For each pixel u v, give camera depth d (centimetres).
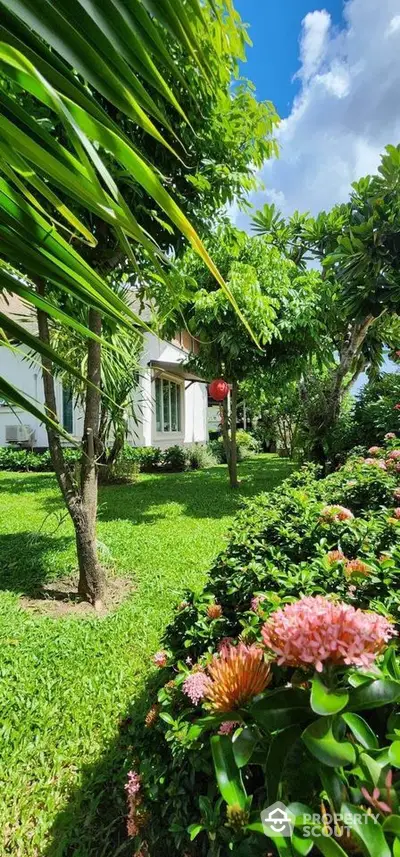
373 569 151
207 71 88
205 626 152
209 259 78
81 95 73
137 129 247
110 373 486
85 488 330
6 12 68
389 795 59
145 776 116
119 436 790
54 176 67
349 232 550
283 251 804
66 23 66
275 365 765
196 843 92
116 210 72
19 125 71
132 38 74
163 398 1335
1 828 153
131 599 335
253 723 77
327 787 61
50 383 314
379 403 685
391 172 505
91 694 221
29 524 560
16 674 237
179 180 280
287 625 72
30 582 366
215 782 92
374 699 66
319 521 212
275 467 1216
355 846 58
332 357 749
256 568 172
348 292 547
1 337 91
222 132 269
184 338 1243
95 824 151
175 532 521
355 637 67
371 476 312
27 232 78
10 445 1191
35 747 188
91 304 88
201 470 1184
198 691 106
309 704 69
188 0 95
